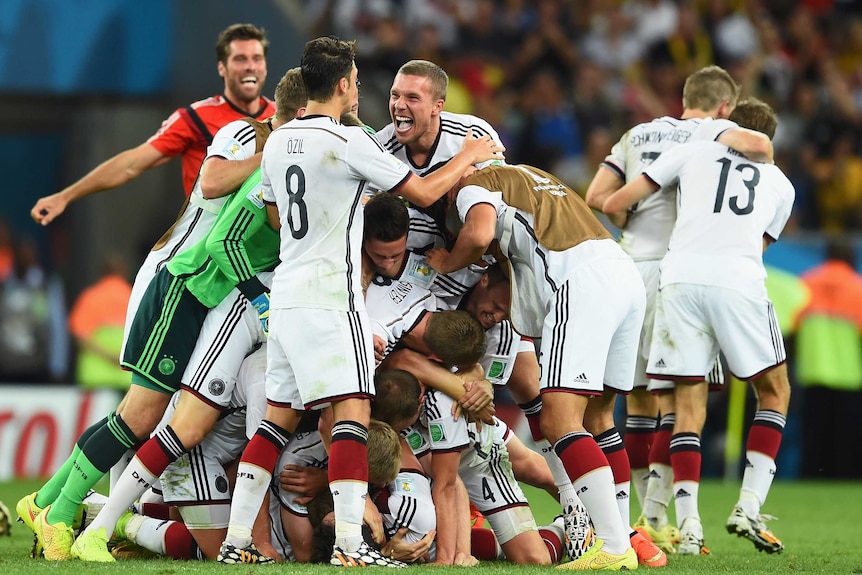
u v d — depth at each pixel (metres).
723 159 22.39
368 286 18.91
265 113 24.94
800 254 39.97
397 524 17.91
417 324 18.59
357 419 16.94
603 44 50.53
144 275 19.92
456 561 18.02
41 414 38.00
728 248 21.91
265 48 24.69
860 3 55.94
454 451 18.12
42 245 46.97
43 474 37.91
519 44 50.72
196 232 19.75
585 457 17.23
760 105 23.72
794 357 40.19
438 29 50.28
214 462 18.84
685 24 51.09
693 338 21.89
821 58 52.84
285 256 17.27
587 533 19.12
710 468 40.50
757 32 52.31
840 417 40.88
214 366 18.28
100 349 39.91
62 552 18.06
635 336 18.33
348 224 17.12
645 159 24.23
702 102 24.33
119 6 43.16
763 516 21.80
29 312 43.53
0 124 44.12
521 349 20.22
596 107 47.91
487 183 18.41
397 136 19.38
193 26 43.62
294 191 17.05
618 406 38.00
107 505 17.95
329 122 17.23
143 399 18.47
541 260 18.02
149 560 18.34
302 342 16.88
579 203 18.62
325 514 18.17
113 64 43.22
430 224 19.27
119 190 46.62
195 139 24.41
